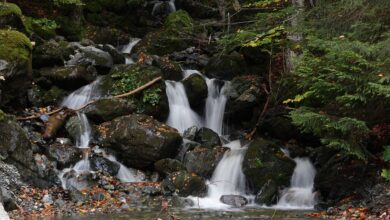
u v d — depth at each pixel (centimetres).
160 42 1500
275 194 941
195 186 936
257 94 1241
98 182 925
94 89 1168
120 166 1004
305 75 861
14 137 866
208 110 1268
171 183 934
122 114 1101
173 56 1450
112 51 1315
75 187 900
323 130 885
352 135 833
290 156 1048
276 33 1155
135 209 830
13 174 841
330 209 829
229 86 1280
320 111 883
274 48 1338
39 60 1176
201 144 1102
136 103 1138
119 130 1031
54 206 811
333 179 900
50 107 1117
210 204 899
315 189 936
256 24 1193
